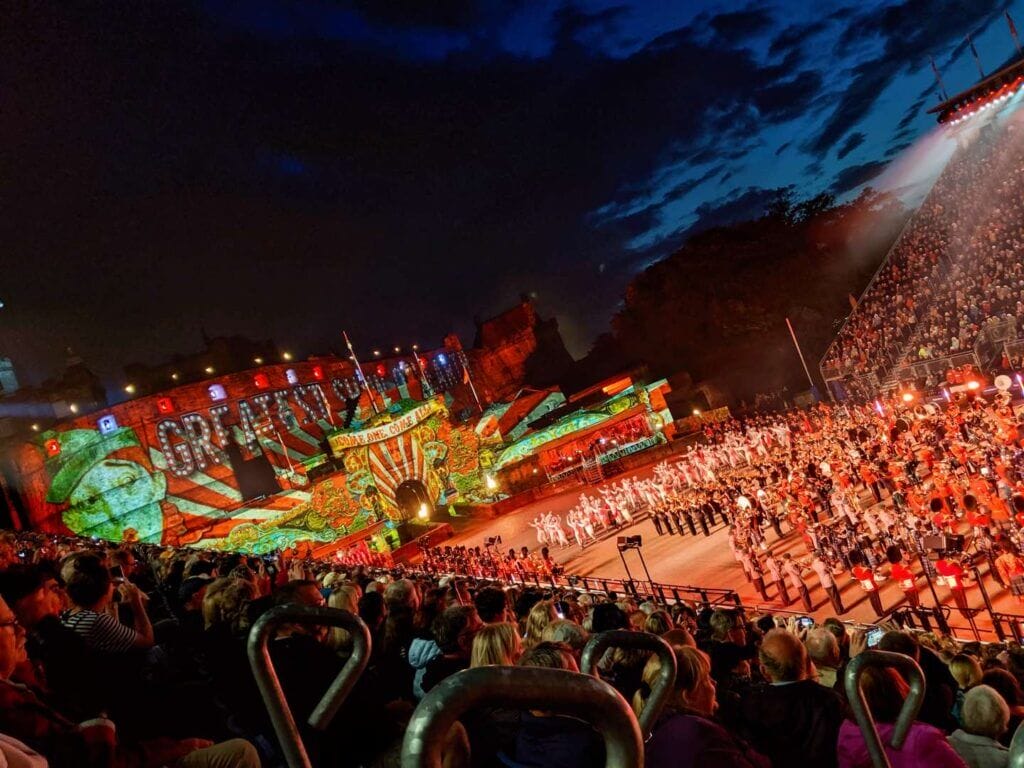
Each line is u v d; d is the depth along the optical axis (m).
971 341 48.88
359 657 2.92
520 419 98.19
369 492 76.06
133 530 70.75
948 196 69.56
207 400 80.44
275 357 101.12
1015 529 22.16
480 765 4.04
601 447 84.69
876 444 36.97
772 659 5.34
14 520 63.00
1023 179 60.41
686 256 103.62
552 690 1.42
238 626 6.38
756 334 99.94
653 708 2.96
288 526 71.88
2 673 4.11
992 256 56.66
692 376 105.50
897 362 58.56
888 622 14.71
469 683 1.38
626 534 48.88
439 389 109.69
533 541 59.22
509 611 10.18
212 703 7.05
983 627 20.67
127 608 8.80
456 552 48.16
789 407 82.62
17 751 3.22
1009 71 64.94
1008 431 29.94
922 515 26.38
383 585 13.24
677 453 79.12
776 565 26.81
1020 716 6.45
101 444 71.75
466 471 83.44
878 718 4.66
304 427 88.38
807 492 32.78
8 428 69.56
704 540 39.88
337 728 5.27
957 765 4.28
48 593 6.41
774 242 101.19
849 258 103.56
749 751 4.26
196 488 76.00
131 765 4.64
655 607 13.65
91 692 6.14
